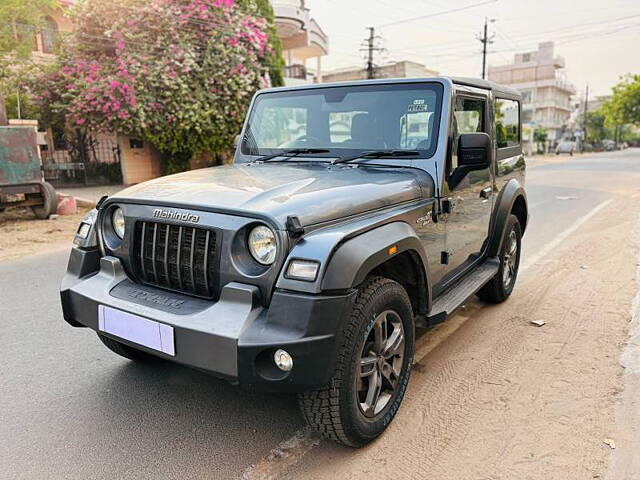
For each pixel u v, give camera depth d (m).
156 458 2.53
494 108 4.11
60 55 15.04
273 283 2.21
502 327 4.16
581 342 3.84
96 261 2.90
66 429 2.77
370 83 3.45
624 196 12.41
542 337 3.95
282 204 2.31
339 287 2.15
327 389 2.29
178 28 14.41
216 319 2.23
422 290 2.94
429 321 3.02
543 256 6.44
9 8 13.10
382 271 2.87
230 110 15.16
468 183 3.62
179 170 16.47
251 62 15.47
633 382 3.21
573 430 2.71
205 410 2.96
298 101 3.70
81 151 16.31
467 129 3.59
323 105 3.59
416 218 2.89
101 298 2.64
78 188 15.34
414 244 2.69
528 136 48.22
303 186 2.63
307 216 2.29
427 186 3.10
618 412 2.88
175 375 3.39
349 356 2.29
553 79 68.38
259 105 3.91
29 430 2.76
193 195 2.53
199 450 2.59
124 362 3.58
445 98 3.22
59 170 15.95
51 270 6.18
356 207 2.53
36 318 4.44
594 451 2.54
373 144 3.39
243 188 2.58
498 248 4.33
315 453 2.56
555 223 8.77
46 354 3.70
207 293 2.42
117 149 17.02
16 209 10.71
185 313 2.34
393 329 2.72
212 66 14.79
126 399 3.08
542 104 69.81
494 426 2.77
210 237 2.37
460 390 3.15
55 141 17.28
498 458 2.50
